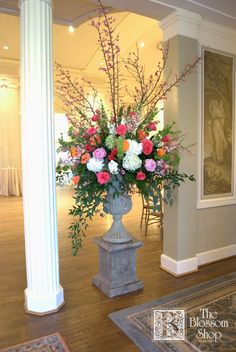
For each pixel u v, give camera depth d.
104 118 2.31
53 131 2.28
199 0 2.72
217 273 3.11
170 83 2.94
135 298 2.56
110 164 2.13
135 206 6.82
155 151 2.29
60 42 6.12
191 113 3.04
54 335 2.04
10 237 4.34
